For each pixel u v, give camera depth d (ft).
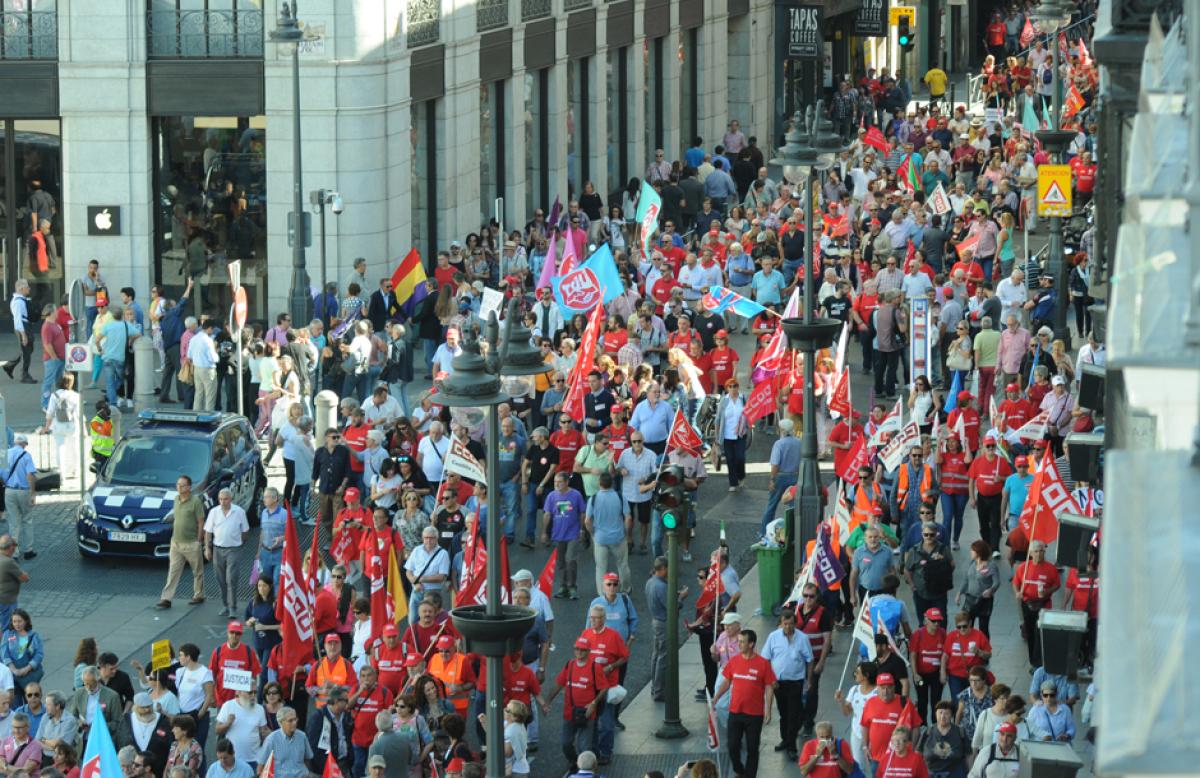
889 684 251.39
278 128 557.74
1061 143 500.74
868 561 318.65
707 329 484.33
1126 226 71.97
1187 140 70.38
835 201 644.69
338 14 552.00
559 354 454.40
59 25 552.00
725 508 417.08
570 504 355.97
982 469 366.43
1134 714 56.90
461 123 614.75
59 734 265.54
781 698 283.18
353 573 343.26
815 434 350.02
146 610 357.61
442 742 257.75
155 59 555.28
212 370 461.78
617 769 285.02
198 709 272.31
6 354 547.08
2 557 324.19
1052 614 186.70
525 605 278.46
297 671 290.15
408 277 510.17
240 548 350.23
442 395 211.82
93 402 497.46
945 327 486.79
